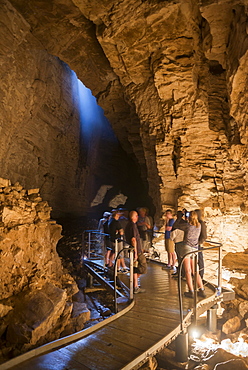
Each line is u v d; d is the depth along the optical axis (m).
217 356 5.18
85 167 19.61
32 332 3.39
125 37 8.09
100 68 10.40
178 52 8.21
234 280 8.52
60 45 10.00
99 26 8.28
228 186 9.21
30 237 4.50
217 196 9.38
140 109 10.18
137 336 3.77
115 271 4.85
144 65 9.00
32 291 3.99
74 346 3.46
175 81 8.60
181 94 8.88
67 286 4.98
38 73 11.62
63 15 8.75
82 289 7.97
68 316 4.21
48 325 3.70
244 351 5.78
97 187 21.97
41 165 13.91
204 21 7.17
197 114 8.95
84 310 4.61
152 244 10.06
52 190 15.12
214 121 8.93
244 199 9.00
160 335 3.80
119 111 12.40
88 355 3.24
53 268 5.01
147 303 5.03
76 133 17.72
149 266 8.14
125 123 12.84
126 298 5.29
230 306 7.86
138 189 21.86
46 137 14.03
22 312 3.66
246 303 7.61
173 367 4.73
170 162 9.84
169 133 9.55
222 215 9.25
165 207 10.26
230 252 9.11
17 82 10.05
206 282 6.24
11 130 10.34
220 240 9.23
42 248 4.64
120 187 22.41
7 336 3.43
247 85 6.20
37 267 4.45
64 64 15.02
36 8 8.66
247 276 8.39
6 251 4.02
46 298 3.92
